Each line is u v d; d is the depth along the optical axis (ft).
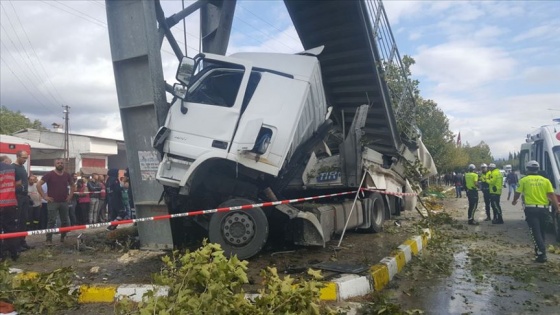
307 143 25.82
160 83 23.26
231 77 21.90
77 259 23.32
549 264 23.50
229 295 12.71
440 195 85.76
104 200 45.75
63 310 15.79
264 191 22.45
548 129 35.19
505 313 15.49
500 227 40.27
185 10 28.53
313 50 25.53
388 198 37.37
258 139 21.02
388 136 35.29
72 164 132.05
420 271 21.97
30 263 22.44
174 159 20.95
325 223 23.86
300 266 20.21
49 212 29.14
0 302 14.83
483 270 22.18
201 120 20.89
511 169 86.84
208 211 20.17
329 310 14.01
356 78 32.45
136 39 23.34
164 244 23.80
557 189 31.42
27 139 145.18
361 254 23.21
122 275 19.39
